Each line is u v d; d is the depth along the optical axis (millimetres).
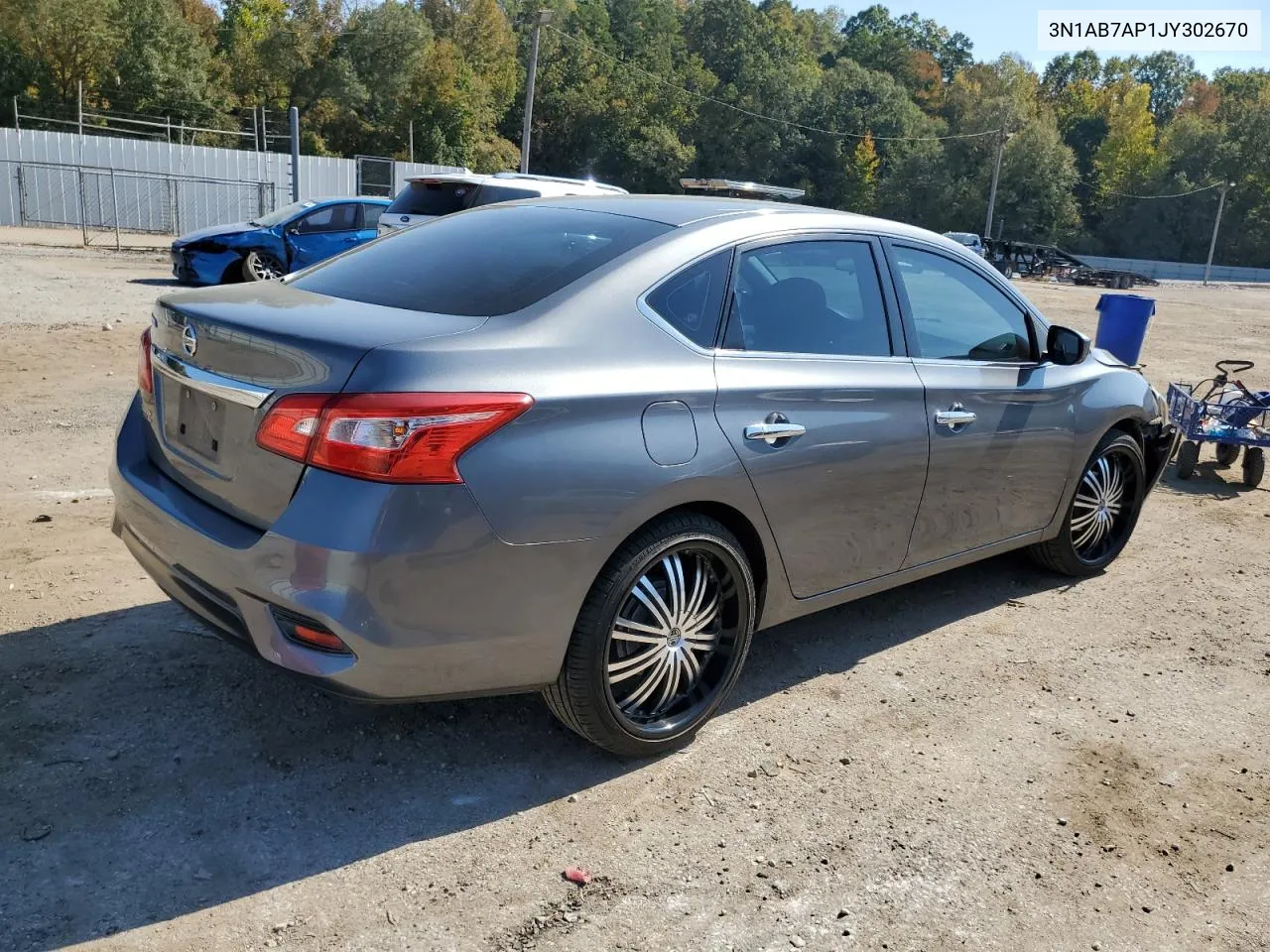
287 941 2387
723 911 2598
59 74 60156
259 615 2670
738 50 125500
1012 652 4254
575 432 2762
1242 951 2590
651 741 3184
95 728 3170
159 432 3189
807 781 3199
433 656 2648
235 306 2992
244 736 3199
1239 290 59000
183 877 2574
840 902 2660
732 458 3109
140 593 4148
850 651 4172
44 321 11023
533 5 108375
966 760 3391
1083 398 4652
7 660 3521
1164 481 7516
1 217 30234
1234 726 3738
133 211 31438
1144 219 96812
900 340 3824
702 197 3934
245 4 82500
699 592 3197
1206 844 3021
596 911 2564
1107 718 3738
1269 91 98562
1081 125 120750
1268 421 8766
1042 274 50625
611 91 105125
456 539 2590
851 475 3529
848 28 168750
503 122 103938
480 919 2508
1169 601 4938
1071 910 2693
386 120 78312
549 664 2857
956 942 2547
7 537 4664
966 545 4219
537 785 3078
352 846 2744
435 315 2900
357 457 2521
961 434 3961
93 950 2314
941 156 97062
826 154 104625
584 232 3367
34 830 2688
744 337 3295
